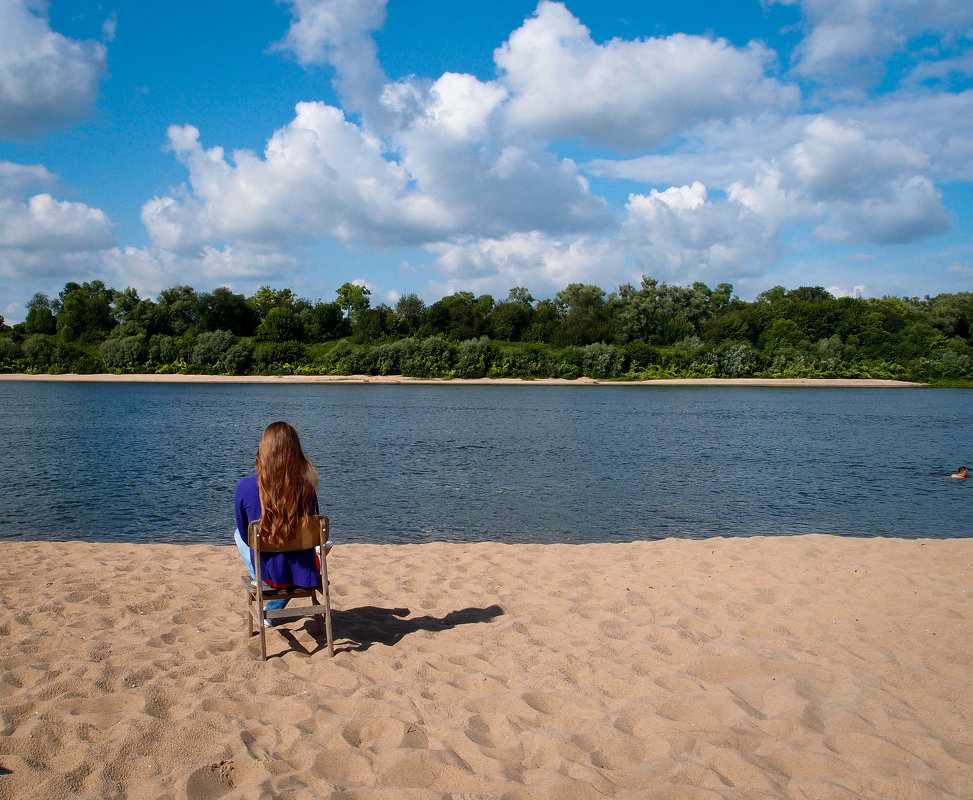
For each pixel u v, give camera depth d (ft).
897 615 19.66
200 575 24.45
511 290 390.42
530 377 266.57
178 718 12.89
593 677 15.20
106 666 15.29
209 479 55.31
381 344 299.38
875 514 44.50
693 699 13.93
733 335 305.73
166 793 10.52
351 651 16.70
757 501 48.57
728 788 10.84
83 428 95.91
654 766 11.41
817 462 68.74
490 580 24.11
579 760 11.60
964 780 11.05
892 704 13.76
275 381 252.62
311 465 16.72
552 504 46.96
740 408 150.51
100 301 325.83
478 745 12.04
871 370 274.16
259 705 13.55
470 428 101.30
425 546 30.55
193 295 327.67
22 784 10.71
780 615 19.69
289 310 333.42
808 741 12.30
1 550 29.12
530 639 17.74
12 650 16.42
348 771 11.36
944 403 172.24
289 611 16.06
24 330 352.90
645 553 28.66
